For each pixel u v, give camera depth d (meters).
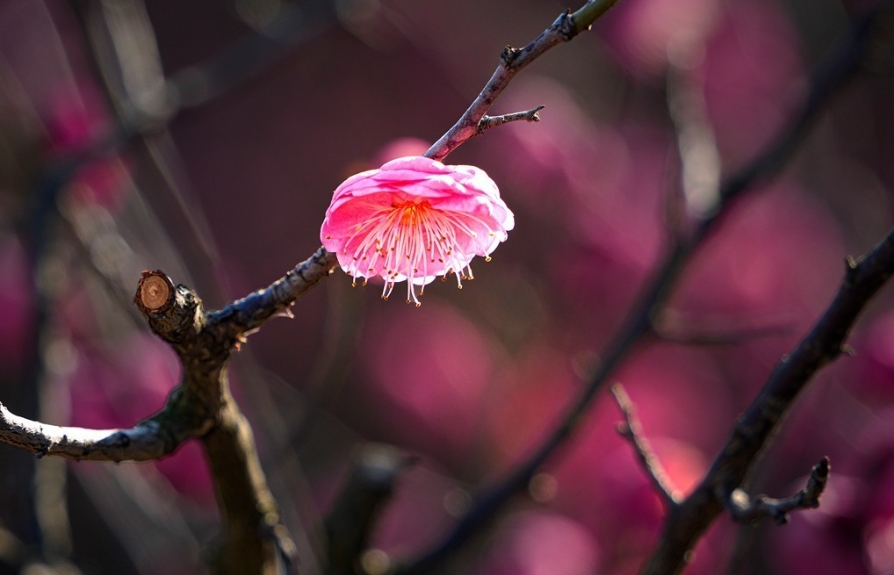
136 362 0.62
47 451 0.46
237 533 0.50
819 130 0.84
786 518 0.48
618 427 0.51
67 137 0.64
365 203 0.47
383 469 0.54
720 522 0.65
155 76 0.66
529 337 0.74
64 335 0.61
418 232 0.47
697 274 0.78
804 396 0.67
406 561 0.57
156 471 0.60
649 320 0.58
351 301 0.56
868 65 0.61
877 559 0.56
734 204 0.60
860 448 0.59
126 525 0.63
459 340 0.84
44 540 0.57
